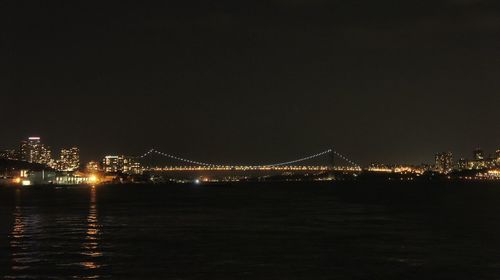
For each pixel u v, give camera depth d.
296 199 153.12
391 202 132.12
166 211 104.12
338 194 189.62
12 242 58.09
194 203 133.62
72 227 73.62
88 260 46.38
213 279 38.84
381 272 41.00
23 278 39.53
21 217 91.31
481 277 39.41
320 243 55.72
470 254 48.41
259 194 197.50
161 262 45.19
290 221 80.38
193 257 47.47
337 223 76.88
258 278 39.19
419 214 92.62
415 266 43.09
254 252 50.00
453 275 40.00
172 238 60.44
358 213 96.00
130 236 62.62
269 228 70.38
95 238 61.06
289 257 47.25
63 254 49.69
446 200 139.12
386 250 50.91
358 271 41.38
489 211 98.69
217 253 49.50
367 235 62.16
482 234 62.94
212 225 74.88
